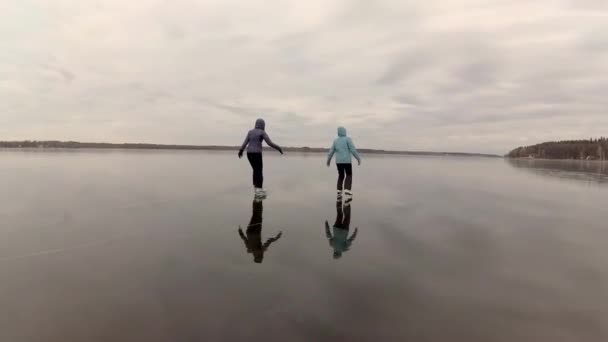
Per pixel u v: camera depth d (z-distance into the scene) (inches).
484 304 103.6
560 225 210.8
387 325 91.0
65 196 295.7
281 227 200.5
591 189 416.5
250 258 144.6
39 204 257.4
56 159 879.7
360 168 847.1
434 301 105.1
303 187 396.8
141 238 171.5
